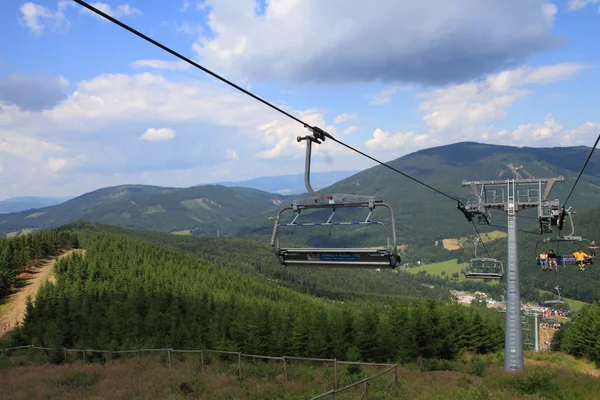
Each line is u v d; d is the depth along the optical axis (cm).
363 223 1652
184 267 16875
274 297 16438
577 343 6475
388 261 1623
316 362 3953
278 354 5953
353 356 4684
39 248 14850
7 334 8894
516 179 3212
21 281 12850
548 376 2462
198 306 10131
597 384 2397
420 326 5753
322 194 1694
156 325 7206
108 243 17488
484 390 2133
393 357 5716
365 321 5962
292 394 2106
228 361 3462
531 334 9569
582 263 3412
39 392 2177
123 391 2142
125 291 11412
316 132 1730
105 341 5600
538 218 3125
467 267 4172
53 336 6206
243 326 6134
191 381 2361
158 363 3156
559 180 3084
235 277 18012
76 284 11131
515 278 2972
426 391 2219
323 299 19562
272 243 1759
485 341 6931
